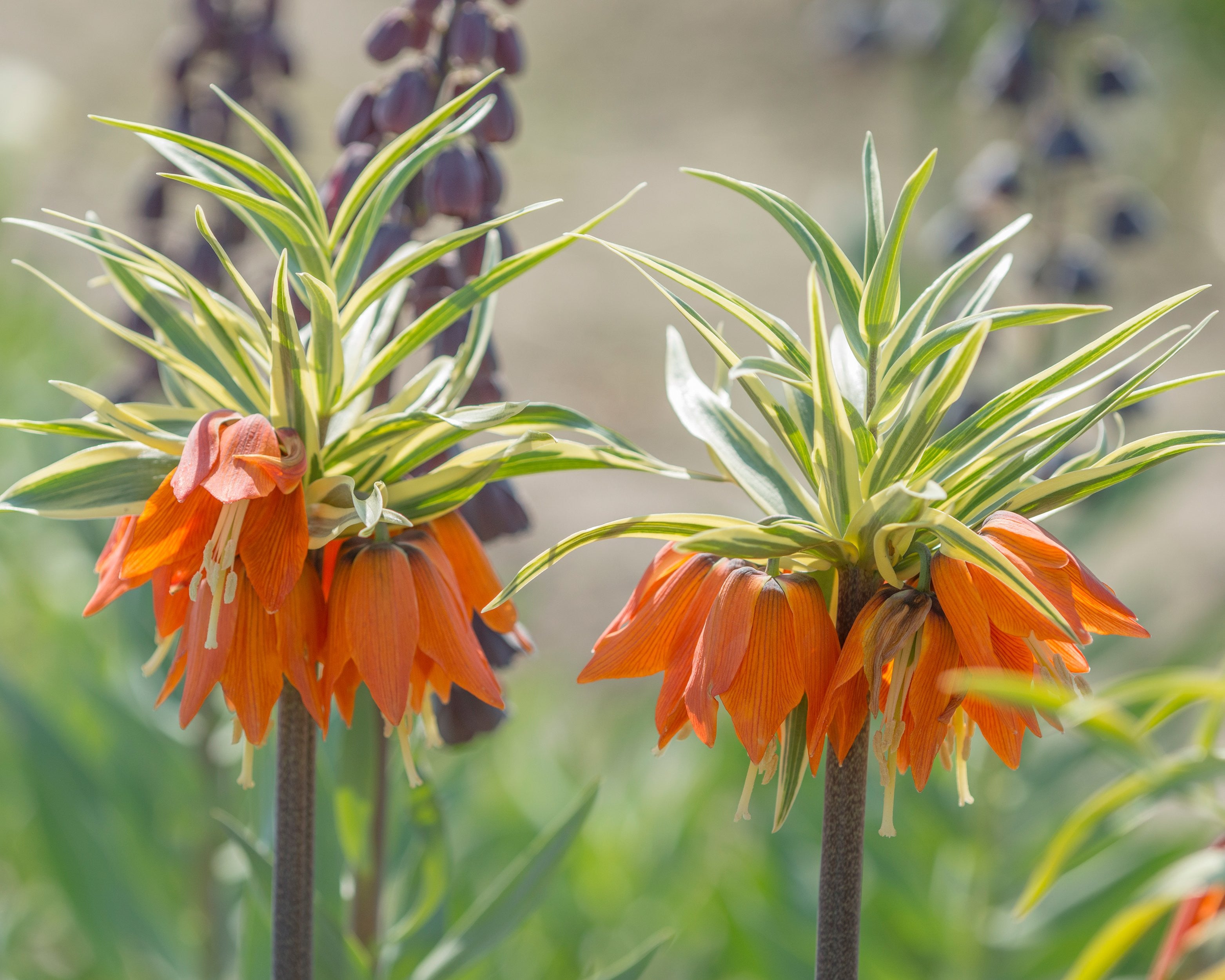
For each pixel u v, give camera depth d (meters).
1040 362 3.40
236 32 2.78
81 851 2.89
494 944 2.03
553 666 5.20
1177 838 3.07
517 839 3.32
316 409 1.85
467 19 1.99
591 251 9.70
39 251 7.82
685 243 9.86
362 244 1.87
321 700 1.84
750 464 1.85
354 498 1.81
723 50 13.48
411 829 2.18
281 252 1.86
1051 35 3.61
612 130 12.05
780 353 1.84
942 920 3.07
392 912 2.17
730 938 3.17
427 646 1.84
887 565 1.81
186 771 3.00
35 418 4.40
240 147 2.81
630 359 8.15
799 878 3.06
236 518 1.82
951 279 1.84
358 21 13.72
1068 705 1.77
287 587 1.81
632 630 1.84
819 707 1.81
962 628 1.80
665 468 1.85
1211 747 1.91
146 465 1.83
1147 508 3.57
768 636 1.81
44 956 3.47
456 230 1.99
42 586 4.11
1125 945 1.96
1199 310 8.58
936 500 1.79
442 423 1.84
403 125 1.99
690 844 3.51
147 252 1.84
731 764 3.69
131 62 12.25
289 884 1.86
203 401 1.88
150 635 2.90
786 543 1.81
